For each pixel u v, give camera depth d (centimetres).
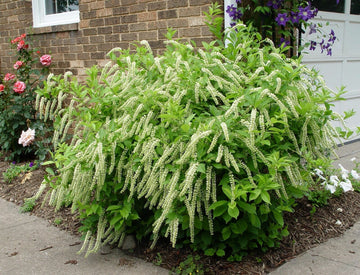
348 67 611
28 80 579
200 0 427
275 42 441
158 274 288
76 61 572
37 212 410
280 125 292
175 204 277
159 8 464
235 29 408
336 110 608
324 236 336
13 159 572
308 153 301
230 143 256
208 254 296
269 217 306
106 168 295
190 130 267
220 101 324
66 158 291
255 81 301
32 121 570
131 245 325
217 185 279
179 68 313
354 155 554
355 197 407
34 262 312
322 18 555
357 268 285
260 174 273
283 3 435
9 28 667
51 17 629
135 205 321
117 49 354
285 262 298
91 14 538
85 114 322
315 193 390
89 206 297
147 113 299
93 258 315
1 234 364
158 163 265
